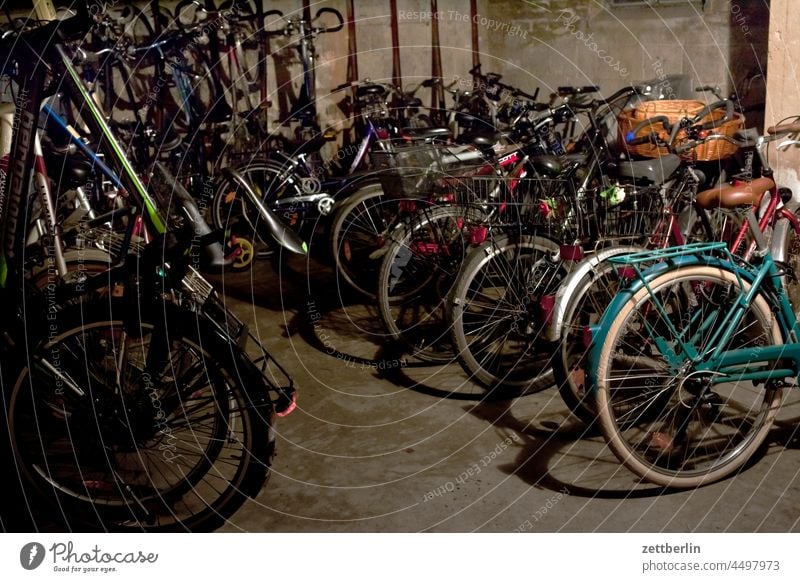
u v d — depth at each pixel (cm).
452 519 271
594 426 324
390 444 322
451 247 393
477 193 362
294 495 289
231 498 264
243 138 655
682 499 274
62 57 256
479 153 406
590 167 367
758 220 338
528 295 345
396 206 500
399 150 369
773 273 277
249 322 461
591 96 645
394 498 284
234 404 258
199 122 636
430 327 435
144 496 278
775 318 278
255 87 665
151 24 649
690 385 274
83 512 274
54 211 296
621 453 269
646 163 346
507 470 298
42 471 279
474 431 328
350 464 308
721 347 269
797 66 448
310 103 648
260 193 561
